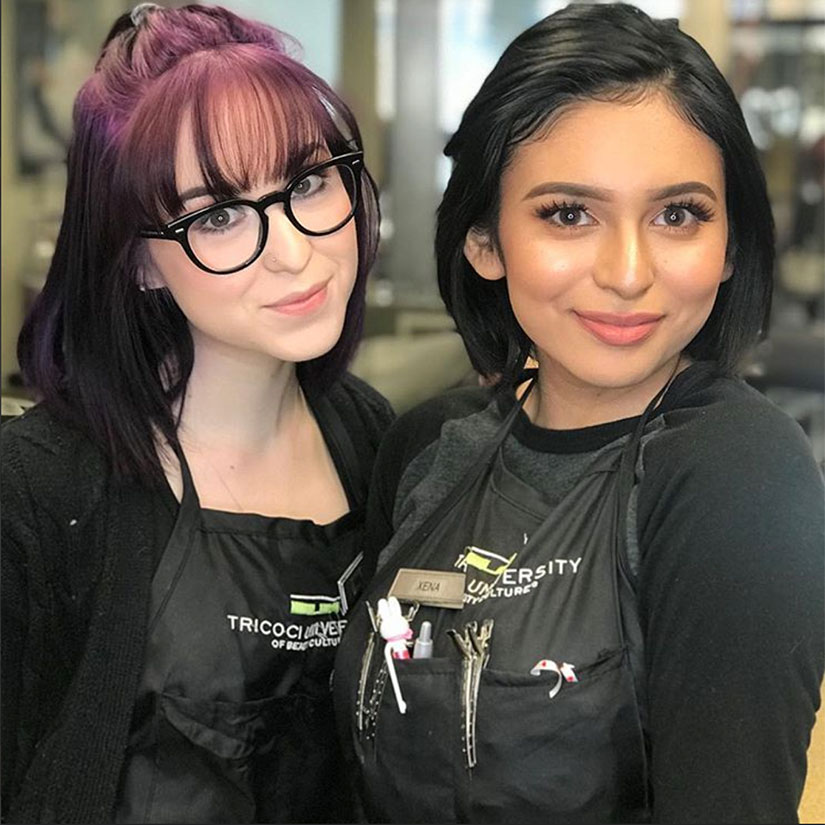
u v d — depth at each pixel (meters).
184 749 0.89
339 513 1.02
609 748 0.72
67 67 3.05
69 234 0.90
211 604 0.90
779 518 0.67
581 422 0.83
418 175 3.55
